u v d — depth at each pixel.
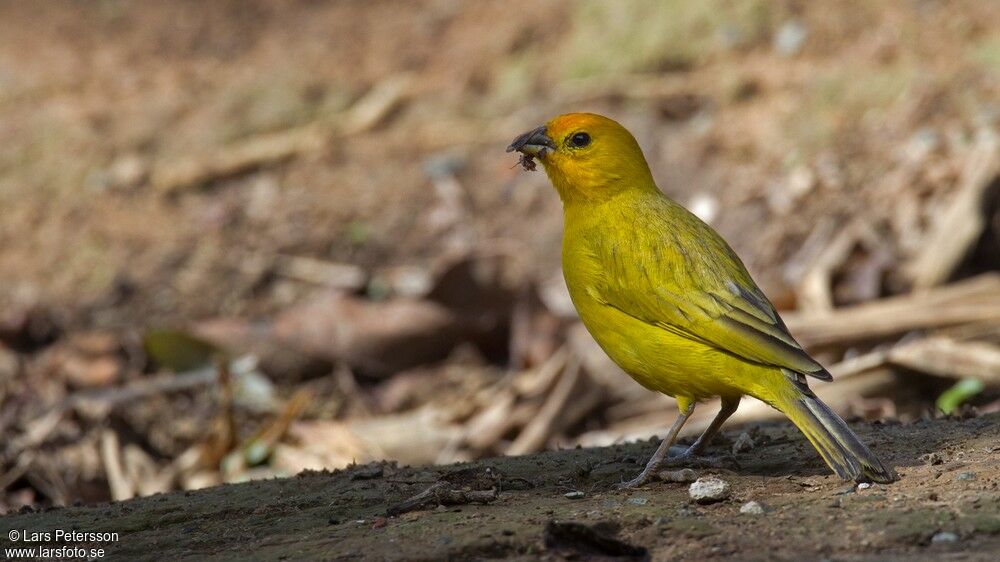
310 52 19.34
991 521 5.77
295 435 12.30
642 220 7.60
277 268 15.88
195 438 13.09
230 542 6.47
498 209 16.52
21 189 17.03
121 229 16.41
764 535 5.80
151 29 20.16
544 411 12.45
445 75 18.66
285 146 17.62
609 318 7.52
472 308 14.12
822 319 13.00
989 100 16.58
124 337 14.59
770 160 16.47
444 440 12.22
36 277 15.79
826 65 17.78
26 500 12.05
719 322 7.06
